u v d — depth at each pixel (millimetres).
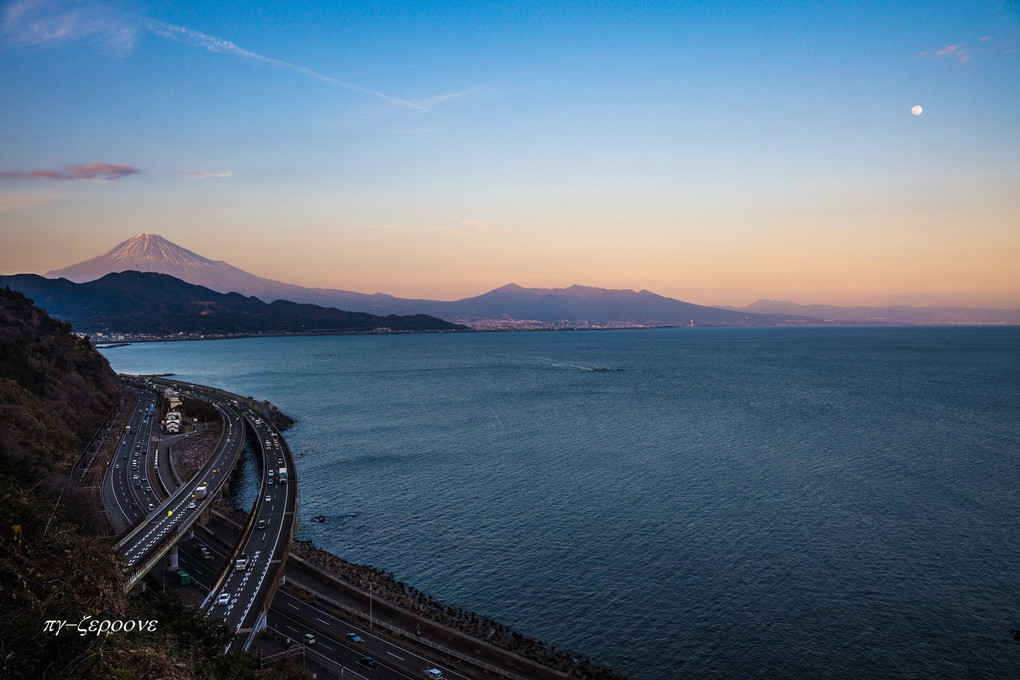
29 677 22125
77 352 171625
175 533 68062
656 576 69875
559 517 89062
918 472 106812
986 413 166875
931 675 52062
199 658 36250
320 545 82875
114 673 24359
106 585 27641
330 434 154875
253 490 109562
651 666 54469
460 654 53812
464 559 76750
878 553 73688
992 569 69188
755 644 56844
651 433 146750
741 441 135125
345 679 48938
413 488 106000
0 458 64125
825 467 111250
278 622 58062
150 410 171375
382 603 62906
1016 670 52375
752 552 74938
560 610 63969
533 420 168875
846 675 52406
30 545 25844
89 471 102062
